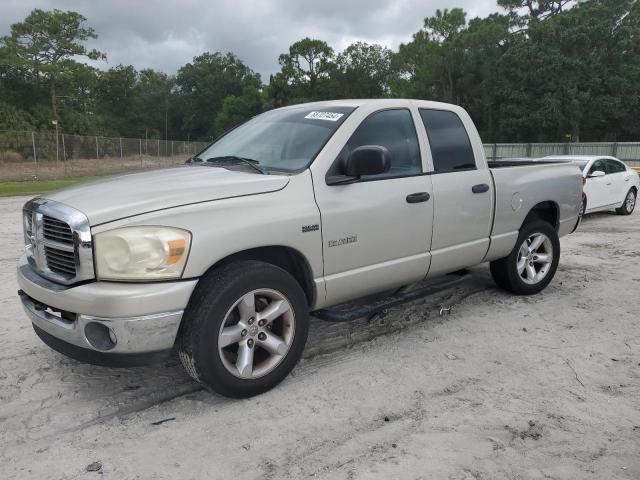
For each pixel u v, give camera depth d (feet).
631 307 17.83
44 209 11.19
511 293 19.11
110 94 334.24
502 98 177.37
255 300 11.78
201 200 10.97
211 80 363.56
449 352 14.19
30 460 9.64
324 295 12.89
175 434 10.43
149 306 10.11
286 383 12.49
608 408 11.29
